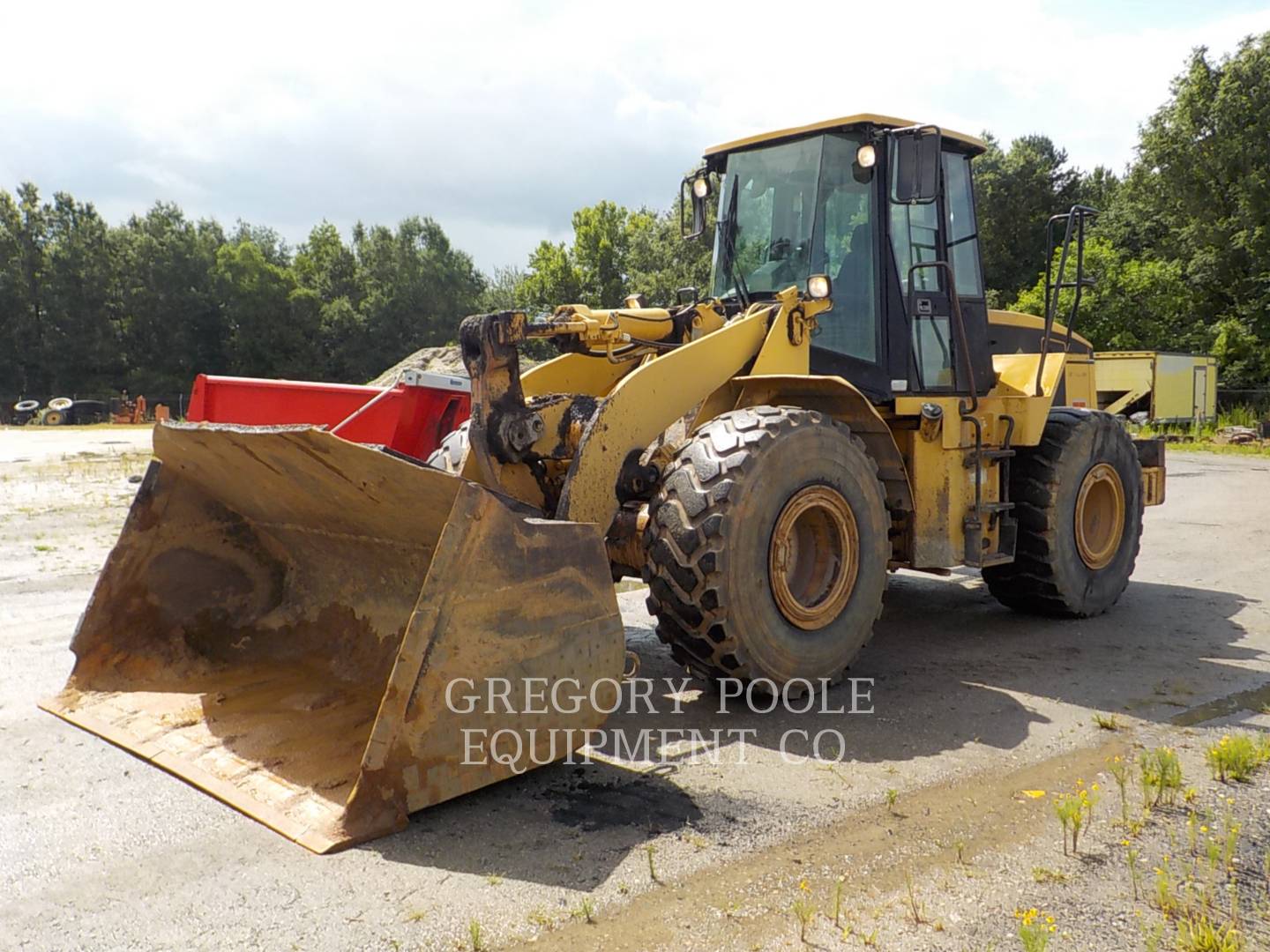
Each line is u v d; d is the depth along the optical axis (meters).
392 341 57.25
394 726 2.83
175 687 3.88
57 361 51.09
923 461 4.80
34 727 3.68
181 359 53.69
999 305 38.97
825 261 4.83
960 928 2.35
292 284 57.62
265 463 3.54
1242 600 6.20
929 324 5.03
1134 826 2.89
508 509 3.00
